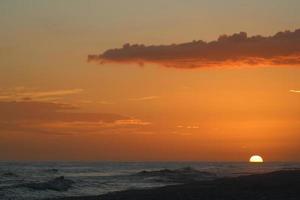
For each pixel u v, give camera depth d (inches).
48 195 2069.4
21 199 1882.4
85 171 4574.3
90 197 1736.0
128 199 1605.6
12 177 3174.2
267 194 1596.9
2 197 1939.0
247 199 1497.3
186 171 3875.5
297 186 1788.9
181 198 1576.0
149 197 1635.1
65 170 4675.2
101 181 2893.7
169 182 2923.2
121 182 2869.1
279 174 2374.5
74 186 2498.8
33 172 3865.7
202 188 1841.8
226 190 1729.8
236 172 4153.5
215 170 4864.7
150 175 3516.2
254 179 2076.8
